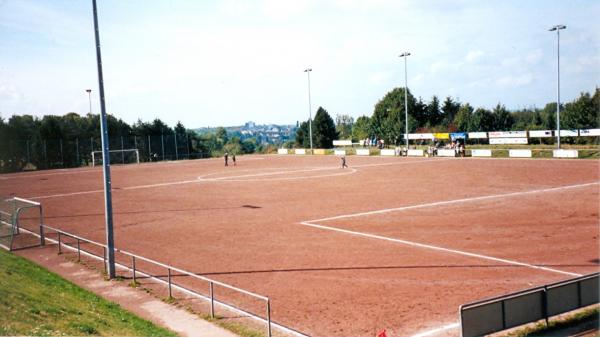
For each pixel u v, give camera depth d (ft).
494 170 165.99
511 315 37.14
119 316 44.24
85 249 73.97
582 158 191.21
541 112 406.82
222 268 60.85
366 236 74.95
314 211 98.58
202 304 48.26
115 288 54.39
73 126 338.75
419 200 107.34
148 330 40.32
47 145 301.43
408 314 43.50
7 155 284.82
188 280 56.54
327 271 57.67
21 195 144.97
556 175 143.43
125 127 356.18
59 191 153.99
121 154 331.36
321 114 432.66
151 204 117.29
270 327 39.24
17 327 35.50
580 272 53.98
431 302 46.29
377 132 417.28
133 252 70.74
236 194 129.80
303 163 240.94
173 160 346.54
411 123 377.09
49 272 60.75
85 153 318.24
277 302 48.01
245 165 243.40
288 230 81.35
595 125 261.03
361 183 144.15
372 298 48.03
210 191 138.31
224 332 40.70
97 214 106.01
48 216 105.29
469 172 162.91
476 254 62.64
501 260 59.57
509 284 50.75
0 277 48.85
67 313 42.22
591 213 85.51
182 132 386.32
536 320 38.45
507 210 91.50
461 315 34.94
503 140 230.68
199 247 72.18
